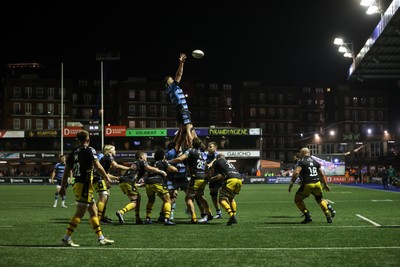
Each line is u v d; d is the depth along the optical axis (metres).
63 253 8.41
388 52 33.78
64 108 91.44
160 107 96.75
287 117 103.62
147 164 13.74
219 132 73.00
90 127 73.38
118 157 73.06
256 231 11.47
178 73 14.49
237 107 106.50
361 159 77.94
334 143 84.19
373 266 7.30
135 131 73.38
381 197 27.22
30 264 7.49
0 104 96.25
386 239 9.97
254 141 76.81
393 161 71.56
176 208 20.14
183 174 14.75
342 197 27.27
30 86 90.44
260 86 103.19
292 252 8.48
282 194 31.58
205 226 12.73
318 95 109.31
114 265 7.40
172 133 73.38
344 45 38.28
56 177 20.94
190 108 101.19
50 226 12.76
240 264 7.46
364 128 104.88
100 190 13.45
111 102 98.69
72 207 20.64
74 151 9.34
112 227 12.58
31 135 75.69
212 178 13.32
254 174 72.44
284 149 102.88
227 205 12.93
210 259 7.86
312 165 13.45
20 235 10.86
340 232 11.16
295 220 14.34
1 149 77.94
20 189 41.56
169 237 10.45
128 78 97.12
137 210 13.66
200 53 12.93
